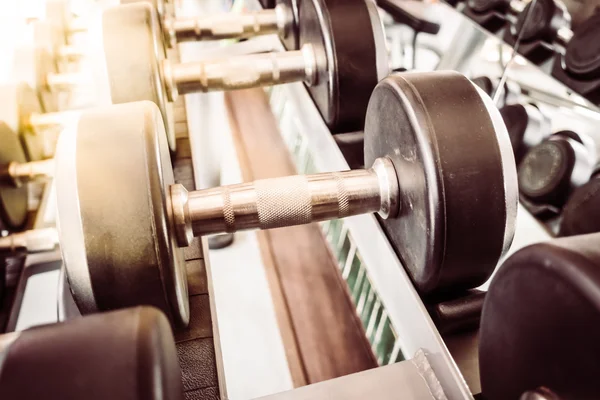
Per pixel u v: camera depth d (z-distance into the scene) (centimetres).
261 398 80
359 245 118
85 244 75
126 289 79
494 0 166
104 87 118
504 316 63
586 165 140
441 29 212
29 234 104
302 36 146
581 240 56
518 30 155
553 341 55
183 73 129
